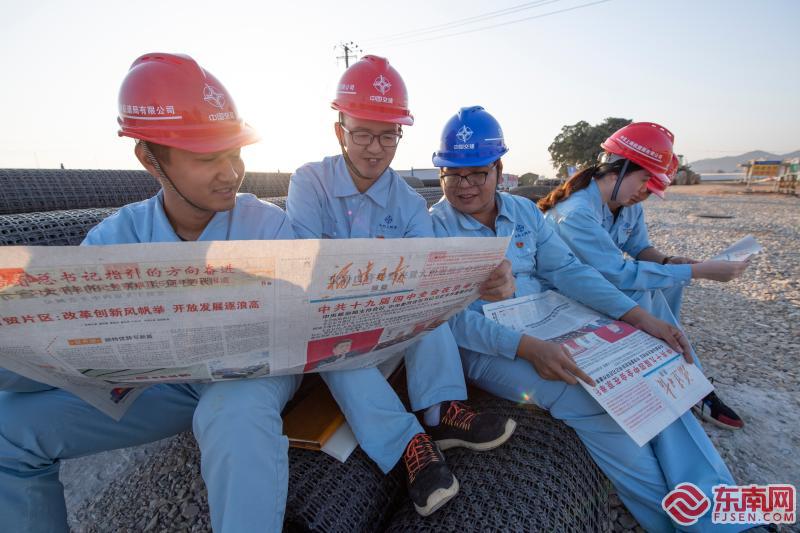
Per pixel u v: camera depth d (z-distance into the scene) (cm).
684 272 204
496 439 138
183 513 161
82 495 176
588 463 149
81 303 79
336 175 192
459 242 101
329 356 115
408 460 129
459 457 144
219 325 91
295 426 141
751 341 301
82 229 185
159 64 106
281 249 84
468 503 122
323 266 89
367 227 196
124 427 125
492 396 184
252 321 93
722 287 443
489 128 180
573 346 163
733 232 848
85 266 74
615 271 208
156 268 78
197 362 97
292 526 120
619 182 224
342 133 186
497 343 164
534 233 204
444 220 206
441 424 152
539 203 260
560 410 156
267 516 99
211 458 101
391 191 199
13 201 210
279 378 122
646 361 161
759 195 2300
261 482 100
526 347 158
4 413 109
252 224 140
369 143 171
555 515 120
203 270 81
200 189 113
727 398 228
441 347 155
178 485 175
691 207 1521
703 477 140
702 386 161
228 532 95
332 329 104
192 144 105
